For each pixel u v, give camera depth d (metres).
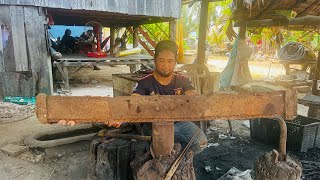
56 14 9.52
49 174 3.04
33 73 6.90
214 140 4.17
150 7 8.00
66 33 11.45
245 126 4.88
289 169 1.73
